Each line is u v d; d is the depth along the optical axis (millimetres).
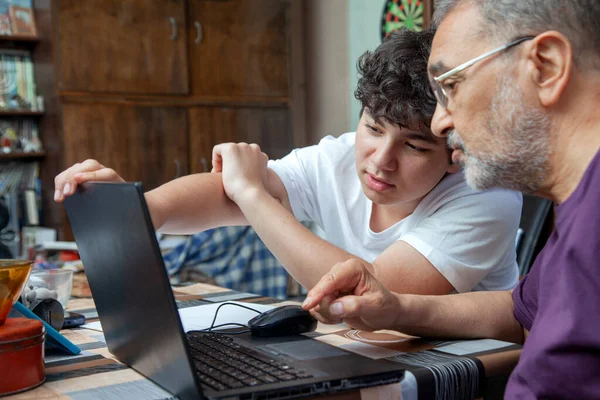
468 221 1163
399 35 1140
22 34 4090
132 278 759
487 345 940
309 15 5051
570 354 693
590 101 745
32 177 4285
